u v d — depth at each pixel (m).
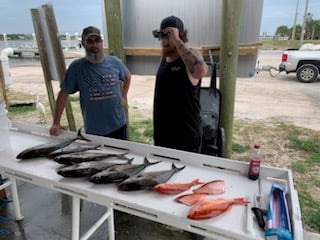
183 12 2.26
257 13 2.11
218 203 0.95
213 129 1.97
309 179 2.47
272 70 7.14
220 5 2.12
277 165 2.72
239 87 5.94
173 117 1.60
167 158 1.41
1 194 2.19
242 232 0.83
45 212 2.10
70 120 2.73
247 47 2.19
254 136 3.42
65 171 1.19
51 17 2.27
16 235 1.85
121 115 2.18
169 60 1.58
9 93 6.28
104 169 1.22
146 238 1.81
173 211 0.95
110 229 1.74
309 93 5.22
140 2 2.38
